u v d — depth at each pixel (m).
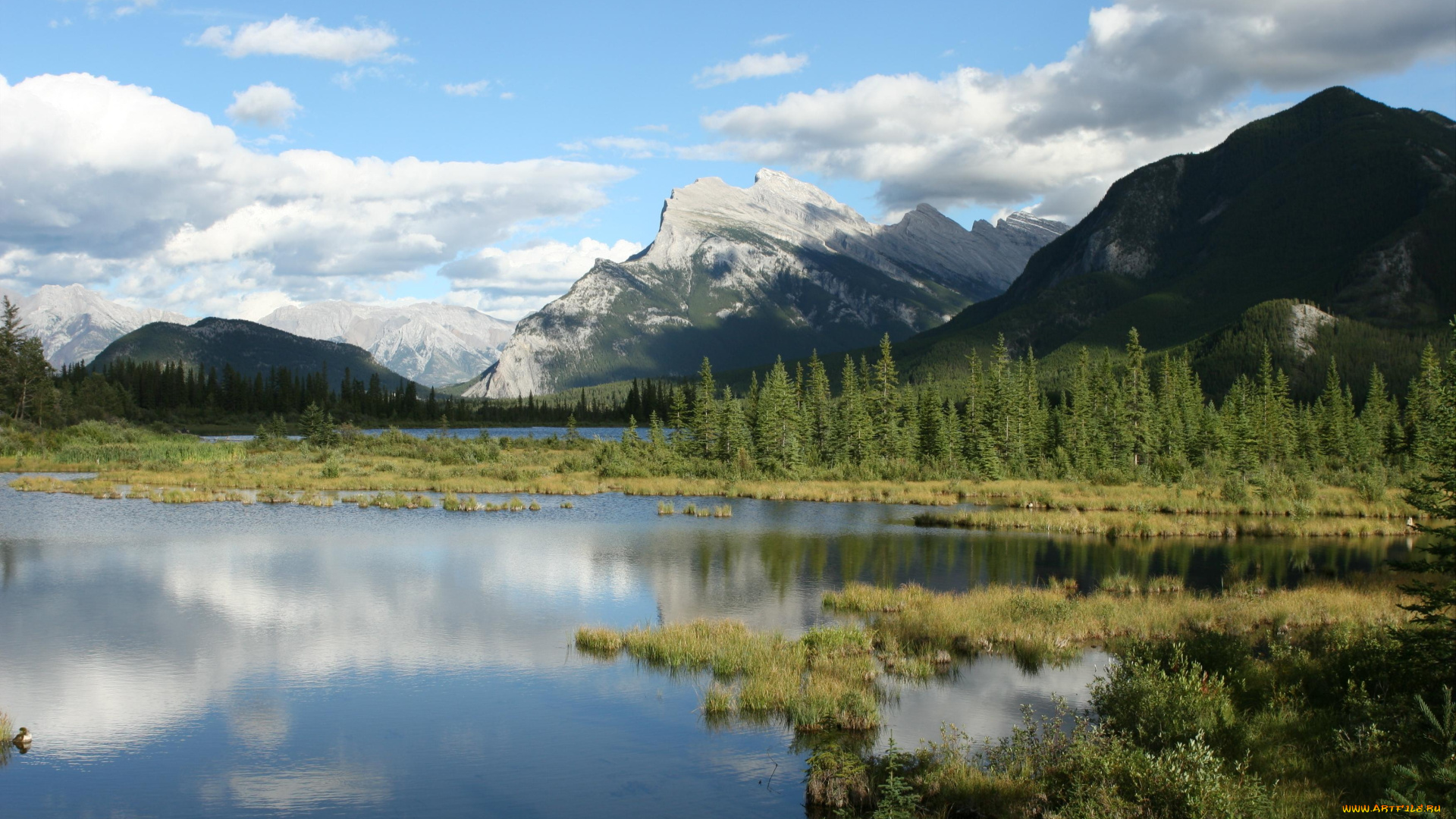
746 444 100.25
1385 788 12.34
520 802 15.87
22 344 121.81
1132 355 115.19
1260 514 61.50
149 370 190.50
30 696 21.47
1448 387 18.50
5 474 76.62
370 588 33.81
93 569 36.66
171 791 16.47
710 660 24.44
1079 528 52.47
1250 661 20.39
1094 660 24.41
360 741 18.88
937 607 29.05
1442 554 17.92
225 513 54.25
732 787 16.50
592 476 82.75
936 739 18.19
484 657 24.98
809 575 37.53
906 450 102.62
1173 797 12.40
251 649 25.58
